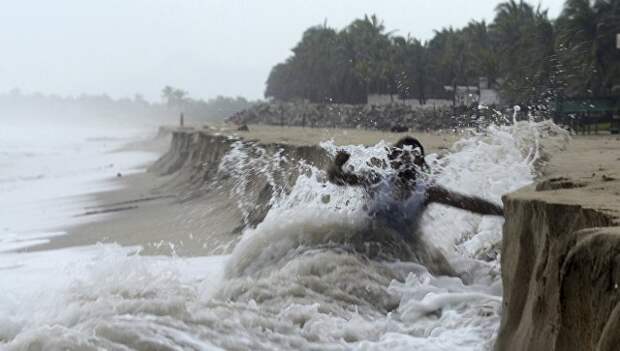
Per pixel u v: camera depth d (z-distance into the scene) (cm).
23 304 1095
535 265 761
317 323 951
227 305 979
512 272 823
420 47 13112
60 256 2341
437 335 938
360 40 15238
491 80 9988
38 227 3222
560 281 618
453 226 1338
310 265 1156
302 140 3988
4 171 7894
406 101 12681
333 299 1075
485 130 2259
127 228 2897
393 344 886
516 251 825
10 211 4081
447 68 11994
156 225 2886
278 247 1263
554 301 653
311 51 18075
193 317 909
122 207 3728
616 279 541
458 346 879
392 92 13400
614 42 6938
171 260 1842
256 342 873
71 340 795
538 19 8388
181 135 7006
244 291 1101
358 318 1003
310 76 17800
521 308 796
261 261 1259
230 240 2345
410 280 1141
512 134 1830
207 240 2389
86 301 1015
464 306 1017
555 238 721
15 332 991
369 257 1207
